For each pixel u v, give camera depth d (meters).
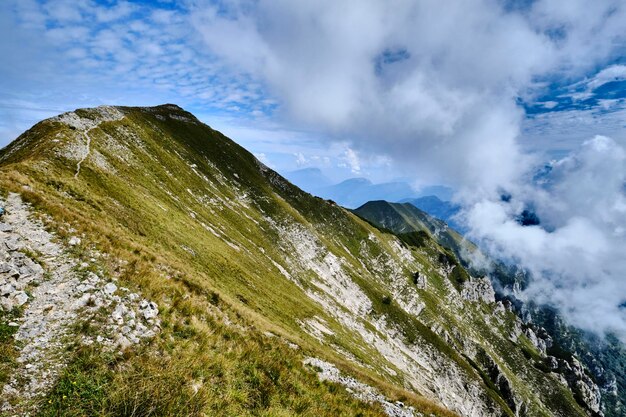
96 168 45.81
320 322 70.88
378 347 106.12
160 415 9.20
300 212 181.62
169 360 11.53
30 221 17.30
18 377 9.03
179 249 41.66
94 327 11.68
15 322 10.80
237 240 83.56
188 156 116.00
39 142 48.25
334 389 18.03
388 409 19.50
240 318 22.00
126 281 15.53
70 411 8.59
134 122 99.06
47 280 13.32
